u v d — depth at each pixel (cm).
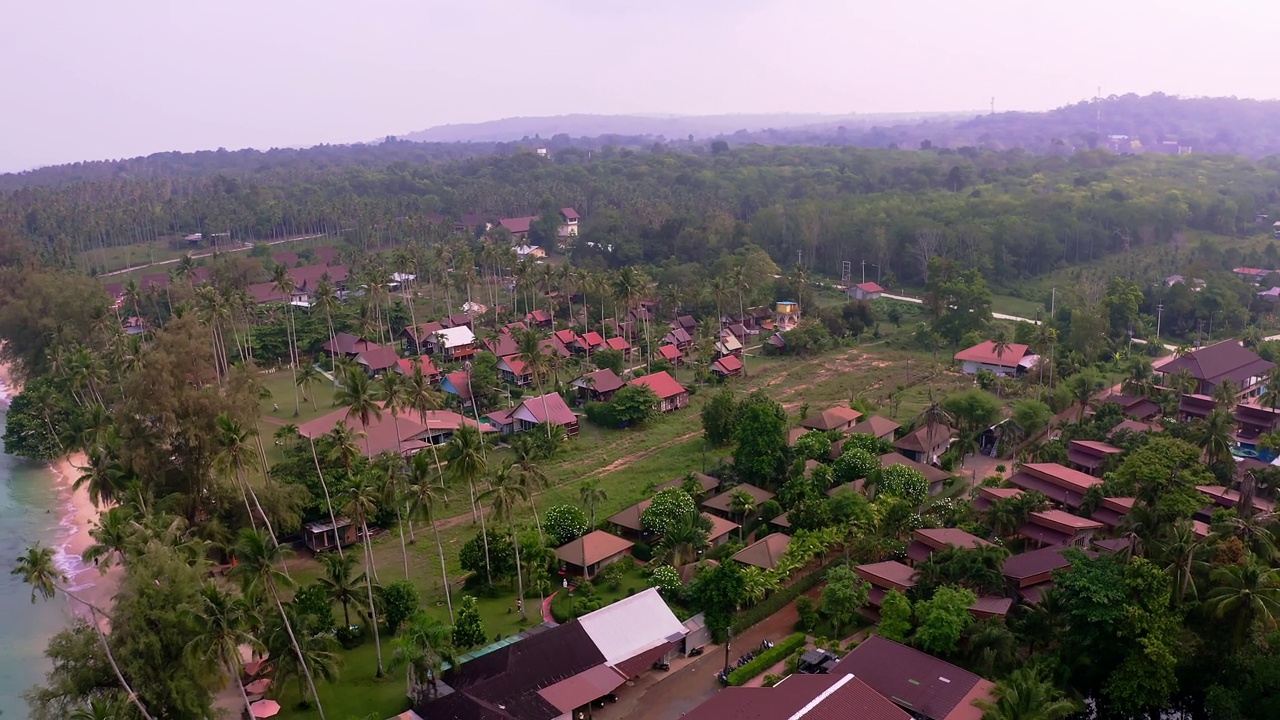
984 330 19250
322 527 10088
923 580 7981
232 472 8544
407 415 13250
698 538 9225
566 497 11350
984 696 6581
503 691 6788
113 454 10119
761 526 10100
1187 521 8000
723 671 7519
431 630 7112
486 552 8844
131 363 12519
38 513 12312
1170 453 8981
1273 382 13038
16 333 16912
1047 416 12875
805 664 7388
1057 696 6525
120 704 5888
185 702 6291
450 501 11519
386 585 8706
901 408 14900
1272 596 6569
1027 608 7838
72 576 10294
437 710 6656
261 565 7019
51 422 14025
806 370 17838
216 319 15225
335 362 16350
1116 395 14588
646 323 18675
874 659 7106
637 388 14588
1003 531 9600
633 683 7438
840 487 10275
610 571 9056
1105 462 11294
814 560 9338
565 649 7331
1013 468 11756
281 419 14562
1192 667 6875
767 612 8438
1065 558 8031
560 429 13538
